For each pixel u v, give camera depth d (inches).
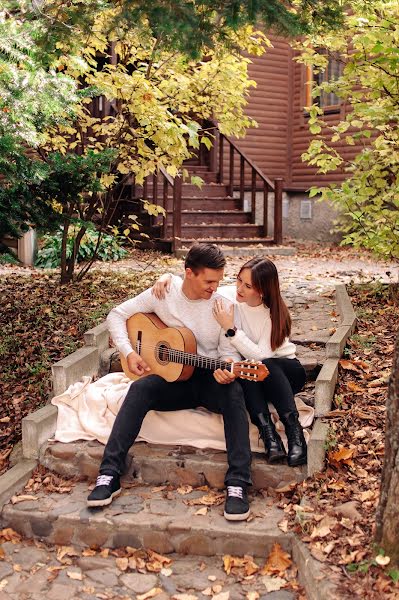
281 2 170.6
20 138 208.5
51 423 171.3
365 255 436.5
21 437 181.8
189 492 154.3
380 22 236.4
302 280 322.7
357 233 267.0
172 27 162.1
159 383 158.1
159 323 163.6
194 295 162.2
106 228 411.5
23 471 160.2
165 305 164.7
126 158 309.0
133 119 304.2
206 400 158.9
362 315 237.5
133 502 149.7
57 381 184.5
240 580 130.3
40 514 145.5
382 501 120.7
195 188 482.0
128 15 165.5
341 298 249.3
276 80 562.3
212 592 127.1
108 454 151.2
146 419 166.2
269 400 161.6
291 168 575.2
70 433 169.8
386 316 236.7
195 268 157.9
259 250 437.1
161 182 469.7
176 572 134.6
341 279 326.0
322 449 149.9
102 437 166.2
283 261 408.8
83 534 143.4
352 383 182.7
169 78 311.9
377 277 335.6
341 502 139.6
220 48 189.0
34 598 126.5
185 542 139.5
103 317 243.8
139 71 296.2
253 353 159.0
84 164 260.1
